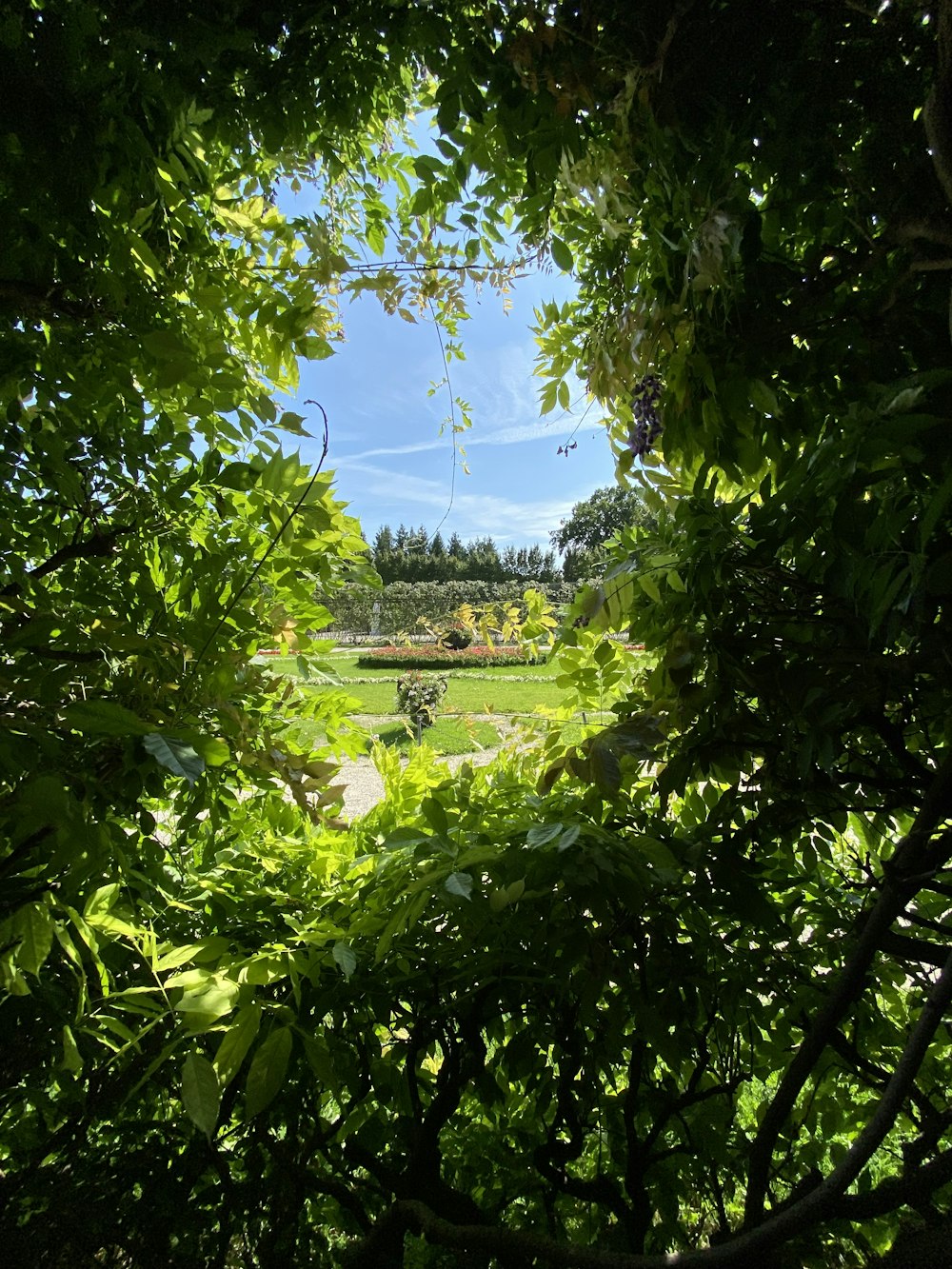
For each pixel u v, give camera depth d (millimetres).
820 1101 1428
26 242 1239
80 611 1317
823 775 1198
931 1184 688
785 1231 705
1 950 830
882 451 868
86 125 1138
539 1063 1250
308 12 1340
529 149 1328
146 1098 1243
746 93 1200
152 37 1194
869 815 1507
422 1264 1215
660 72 1172
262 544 1499
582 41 1238
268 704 1543
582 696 1538
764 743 1208
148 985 1137
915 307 1188
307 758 1392
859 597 934
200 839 1472
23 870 968
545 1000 1199
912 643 981
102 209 1374
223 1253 1098
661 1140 1377
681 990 1207
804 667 1110
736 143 1185
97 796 1013
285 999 1127
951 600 920
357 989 1135
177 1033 1081
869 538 894
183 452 1475
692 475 1415
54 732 966
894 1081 751
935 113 922
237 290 1493
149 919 1181
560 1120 1221
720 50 1173
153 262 1214
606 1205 1226
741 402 1229
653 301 1332
